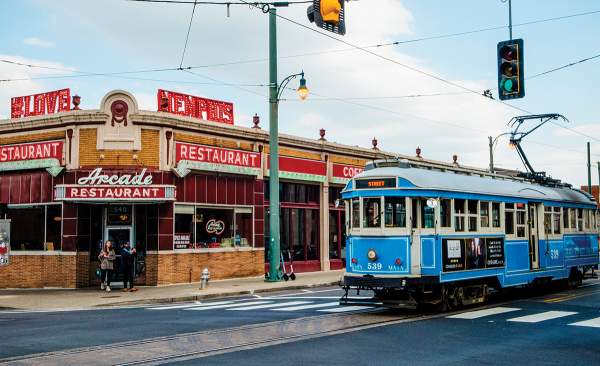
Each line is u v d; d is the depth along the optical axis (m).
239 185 27.25
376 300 15.27
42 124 24.42
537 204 20.56
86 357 9.98
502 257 17.94
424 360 9.74
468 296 16.69
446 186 15.83
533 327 13.14
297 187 30.73
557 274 21.28
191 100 25.38
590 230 24.64
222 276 26.19
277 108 25.14
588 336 12.05
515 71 13.43
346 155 33.38
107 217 24.31
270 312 15.91
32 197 24.83
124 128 23.61
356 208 15.64
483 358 9.92
